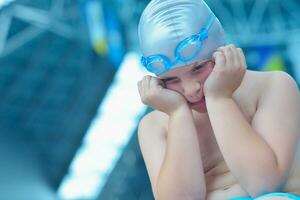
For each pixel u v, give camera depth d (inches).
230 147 79.6
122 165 719.7
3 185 702.5
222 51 82.8
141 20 85.8
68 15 621.0
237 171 79.5
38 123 716.7
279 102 84.6
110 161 711.7
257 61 711.7
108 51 632.4
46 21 616.4
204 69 83.3
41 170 726.5
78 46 641.0
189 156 82.7
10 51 625.6
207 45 82.4
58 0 607.8
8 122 713.6
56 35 631.2
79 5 615.2
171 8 83.2
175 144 83.2
